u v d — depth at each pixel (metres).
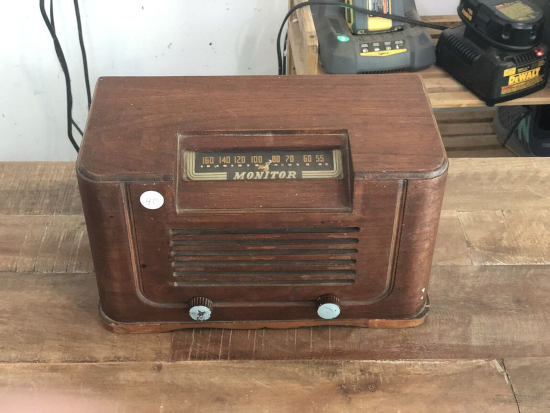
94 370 0.79
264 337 0.84
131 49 1.57
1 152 1.73
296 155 0.74
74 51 1.55
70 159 1.78
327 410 0.75
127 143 0.72
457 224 1.00
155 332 0.85
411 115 0.77
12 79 1.57
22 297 0.88
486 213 1.02
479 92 1.34
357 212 0.73
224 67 1.65
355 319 0.85
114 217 0.72
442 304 0.89
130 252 0.76
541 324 0.86
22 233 0.98
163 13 1.51
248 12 1.54
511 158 1.13
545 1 1.36
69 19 1.48
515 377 0.79
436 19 1.52
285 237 0.75
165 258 0.77
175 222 0.73
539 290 0.90
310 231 0.75
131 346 0.83
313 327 0.86
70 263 0.94
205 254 0.77
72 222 1.00
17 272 0.92
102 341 0.83
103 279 0.79
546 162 1.12
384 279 0.80
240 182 0.73
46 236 0.97
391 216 0.73
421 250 0.77
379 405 0.76
